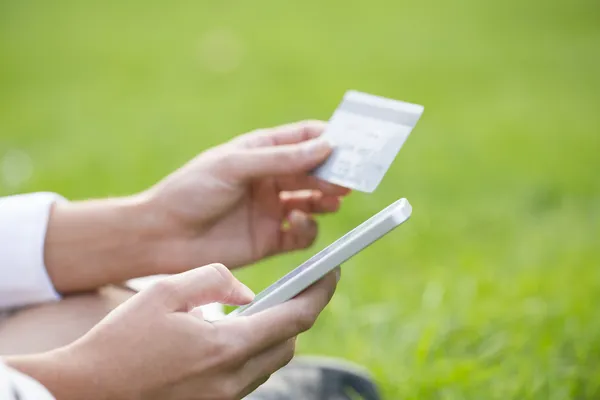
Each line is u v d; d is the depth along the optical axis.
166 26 8.11
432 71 6.46
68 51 7.29
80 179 4.43
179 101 5.91
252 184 1.82
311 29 8.00
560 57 6.72
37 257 1.65
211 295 1.21
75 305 1.58
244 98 5.93
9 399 0.93
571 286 2.89
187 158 4.75
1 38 7.78
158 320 1.15
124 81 6.43
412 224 3.68
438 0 9.09
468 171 4.42
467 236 3.60
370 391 2.05
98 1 9.18
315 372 2.05
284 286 1.22
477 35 7.57
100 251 1.70
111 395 1.14
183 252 1.75
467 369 2.24
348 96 1.76
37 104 5.88
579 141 4.85
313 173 1.66
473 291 2.87
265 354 1.25
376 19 8.37
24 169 4.60
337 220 3.78
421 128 5.19
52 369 1.12
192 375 1.16
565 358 2.41
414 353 2.45
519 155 4.64
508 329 2.57
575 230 3.59
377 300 2.95
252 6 8.94
